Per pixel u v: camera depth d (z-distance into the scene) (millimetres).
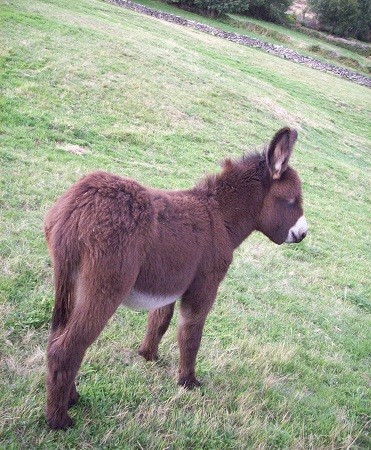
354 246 4230
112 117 4855
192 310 1549
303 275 3232
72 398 1391
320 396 1921
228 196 1596
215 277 1532
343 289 3252
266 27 19453
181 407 1568
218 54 11531
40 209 2635
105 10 11070
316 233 4199
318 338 2434
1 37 5598
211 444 1440
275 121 7234
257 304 2520
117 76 5898
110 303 1199
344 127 9844
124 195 1250
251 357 1979
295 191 1649
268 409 1710
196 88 6891
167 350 1843
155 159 4363
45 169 3205
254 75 10883
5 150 3252
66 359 1173
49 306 1827
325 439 1659
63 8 8797
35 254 2154
